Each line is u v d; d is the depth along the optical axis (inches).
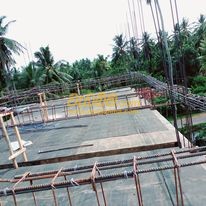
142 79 1012.5
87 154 456.4
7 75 1550.2
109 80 1311.5
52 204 297.6
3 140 668.7
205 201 257.9
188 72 1775.3
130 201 278.1
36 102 1192.2
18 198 321.4
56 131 673.6
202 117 1368.1
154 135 490.3
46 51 1749.5
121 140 493.7
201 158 345.4
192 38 2112.5
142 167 344.8
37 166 438.0
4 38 1481.3
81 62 2738.7
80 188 319.6
